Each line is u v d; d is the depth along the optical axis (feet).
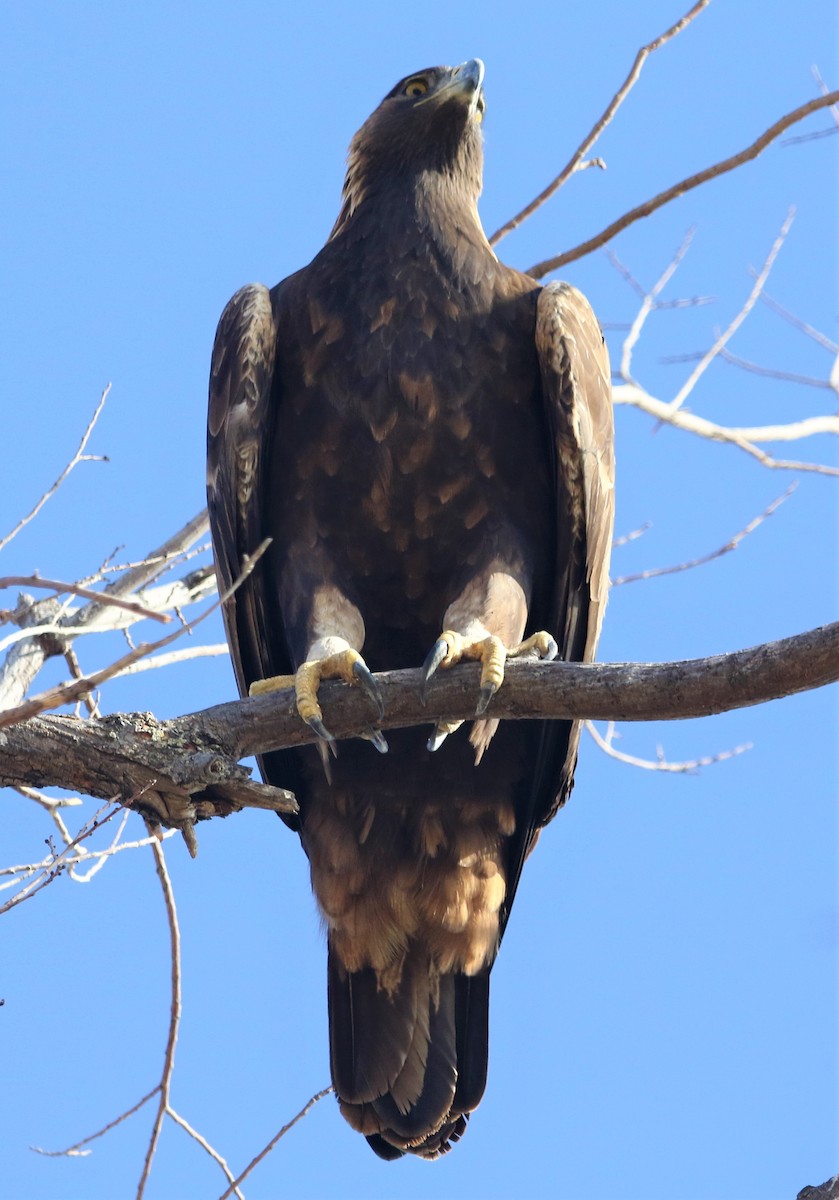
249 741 31.17
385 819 38.27
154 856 34.55
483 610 35.35
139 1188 33.06
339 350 36.83
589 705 29.76
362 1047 38.83
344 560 36.91
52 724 29.27
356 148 42.11
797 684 27.30
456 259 37.63
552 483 37.22
